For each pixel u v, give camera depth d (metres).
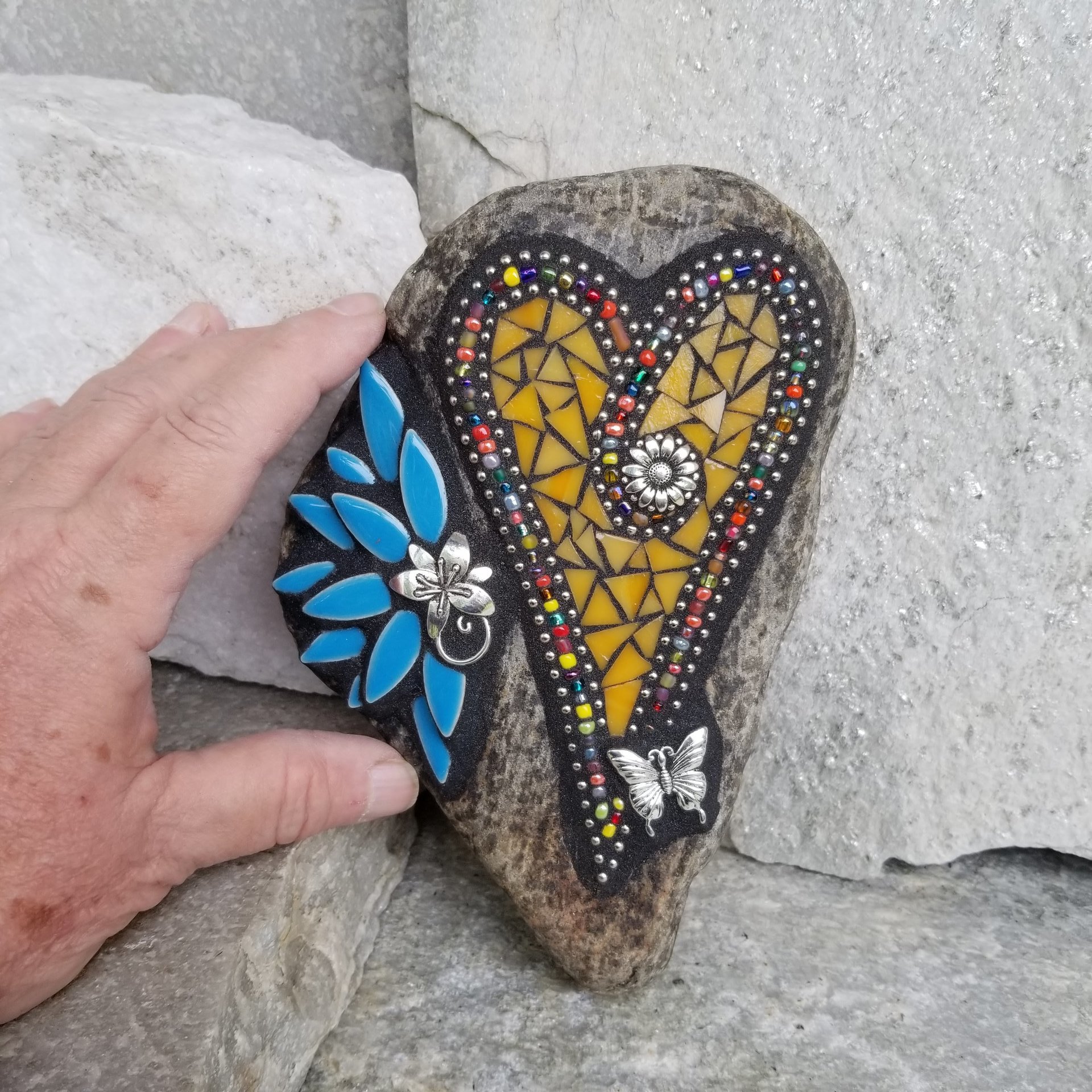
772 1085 0.23
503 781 0.24
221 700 0.29
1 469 0.23
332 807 0.23
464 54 0.26
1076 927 0.28
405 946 0.27
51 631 0.21
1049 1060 0.24
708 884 0.29
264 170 0.26
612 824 0.24
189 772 0.22
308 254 0.26
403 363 0.23
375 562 0.23
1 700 0.20
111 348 0.27
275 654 0.29
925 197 0.25
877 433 0.26
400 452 0.23
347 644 0.24
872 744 0.29
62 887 0.21
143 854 0.22
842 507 0.27
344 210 0.26
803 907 0.29
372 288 0.27
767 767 0.29
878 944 0.27
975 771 0.28
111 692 0.21
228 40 0.30
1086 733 0.28
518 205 0.22
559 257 0.22
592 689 0.24
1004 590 0.27
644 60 0.25
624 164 0.26
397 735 0.24
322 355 0.22
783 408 0.23
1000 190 0.24
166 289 0.27
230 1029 0.22
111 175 0.25
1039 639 0.27
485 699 0.24
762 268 0.22
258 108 0.31
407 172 0.31
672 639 0.24
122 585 0.21
